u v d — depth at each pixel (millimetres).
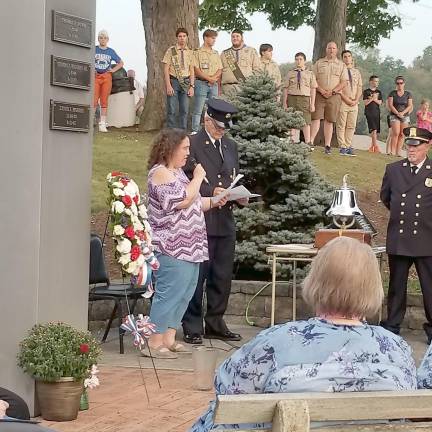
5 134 6027
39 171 6117
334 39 23828
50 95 6199
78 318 6547
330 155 18156
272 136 10727
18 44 6020
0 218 6090
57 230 6316
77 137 6441
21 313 6148
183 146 8211
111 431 5910
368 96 20938
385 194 9742
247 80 10938
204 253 8320
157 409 6461
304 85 17391
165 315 8211
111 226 7051
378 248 9805
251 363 3379
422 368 3689
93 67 6520
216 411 3158
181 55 16453
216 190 8797
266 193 10836
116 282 10070
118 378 7406
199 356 7027
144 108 19266
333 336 3344
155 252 8180
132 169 15406
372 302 3367
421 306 10148
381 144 22391
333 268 3357
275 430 3172
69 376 6078
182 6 19547
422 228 9477
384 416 3303
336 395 3217
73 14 6336
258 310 10383
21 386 6156
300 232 10539
